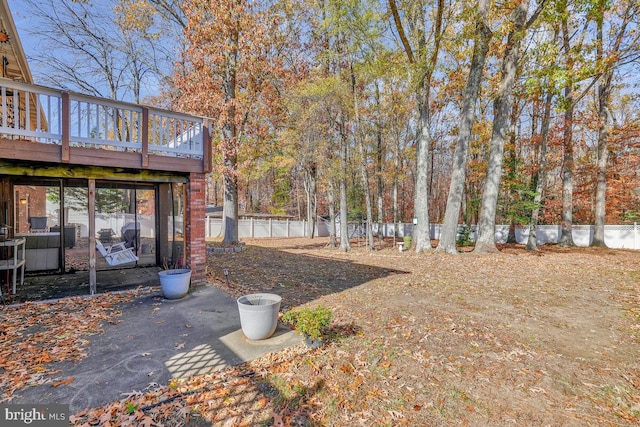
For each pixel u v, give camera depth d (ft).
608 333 14.90
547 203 54.34
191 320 15.52
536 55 38.60
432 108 61.41
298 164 51.29
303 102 42.22
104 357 11.59
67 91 16.85
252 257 37.68
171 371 10.73
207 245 42.91
